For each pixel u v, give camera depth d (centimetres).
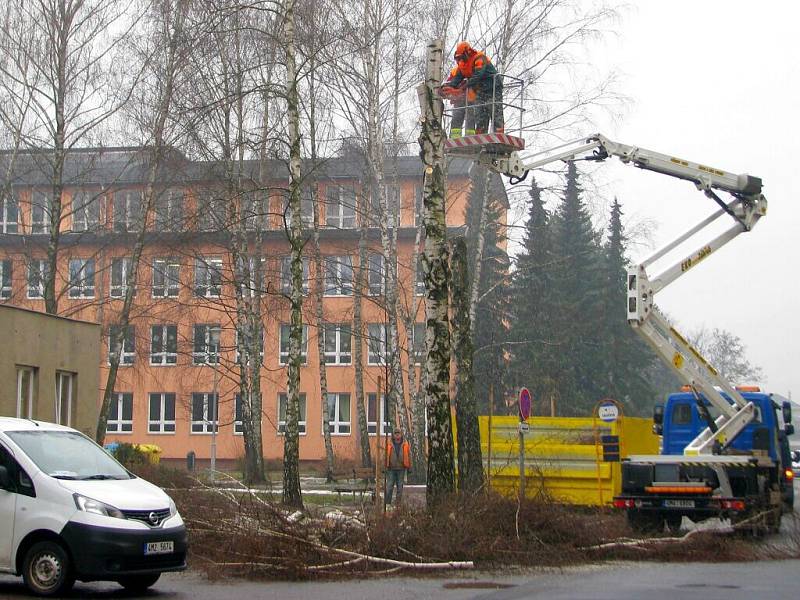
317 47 2422
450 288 2072
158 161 2894
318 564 1358
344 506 2200
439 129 1723
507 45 2864
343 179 3431
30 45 2931
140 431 5441
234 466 5278
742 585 1227
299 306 2136
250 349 3459
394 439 2298
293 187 2180
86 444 1279
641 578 1306
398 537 1429
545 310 4878
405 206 3688
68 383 2506
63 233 3391
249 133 2723
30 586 1123
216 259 3675
